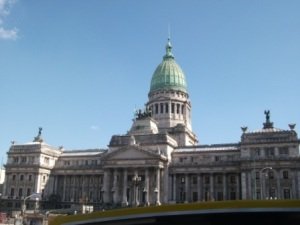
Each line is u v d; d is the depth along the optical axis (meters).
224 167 142.38
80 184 168.88
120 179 149.38
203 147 154.88
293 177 127.12
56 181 173.75
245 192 131.50
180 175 149.00
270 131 136.75
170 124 181.12
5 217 111.88
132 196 145.12
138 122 165.75
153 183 143.75
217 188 143.50
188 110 194.75
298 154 129.75
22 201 164.00
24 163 171.50
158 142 152.12
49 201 162.25
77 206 138.50
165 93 189.62
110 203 142.75
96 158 172.75
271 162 131.12
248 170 133.62
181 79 195.62
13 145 177.62
